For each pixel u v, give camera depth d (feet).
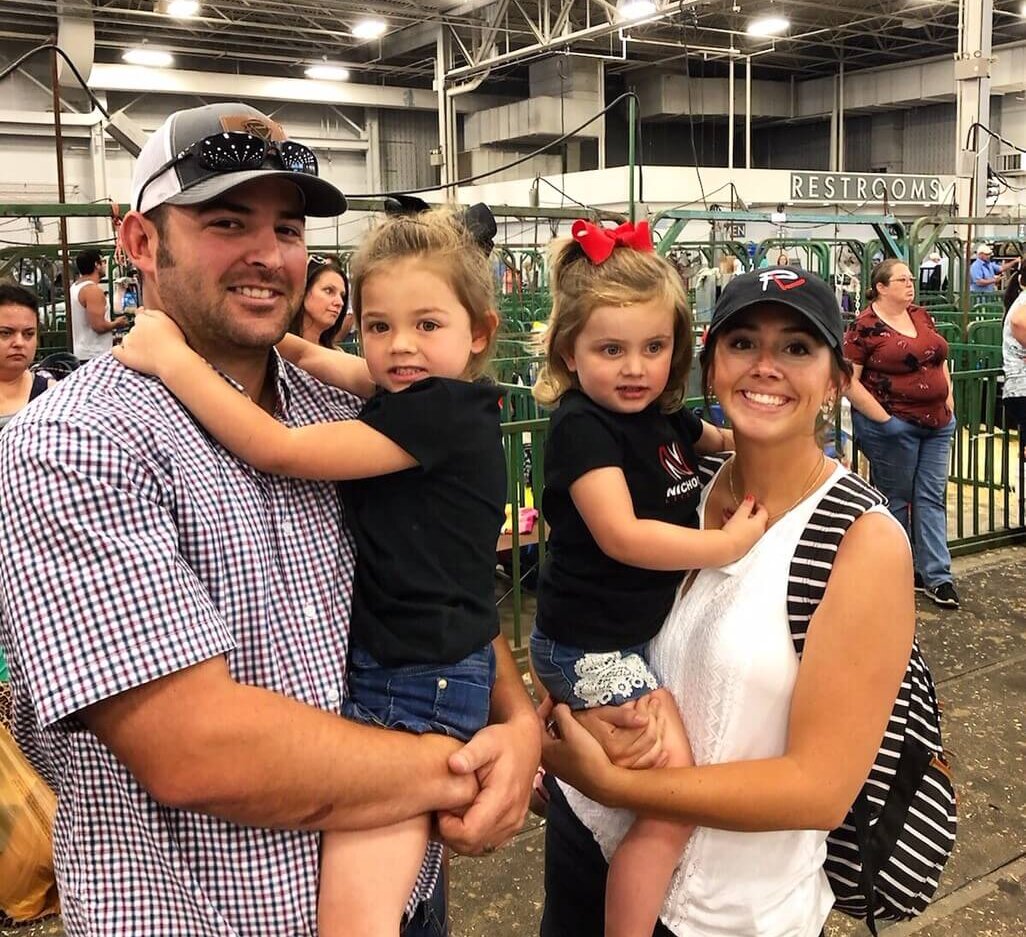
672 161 88.28
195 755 3.72
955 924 8.91
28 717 4.33
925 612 16.24
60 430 3.81
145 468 3.91
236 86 68.18
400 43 68.03
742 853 5.13
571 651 5.53
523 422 14.42
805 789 4.69
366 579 4.72
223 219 4.37
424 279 4.99
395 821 4.31
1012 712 12.75
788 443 5.04
